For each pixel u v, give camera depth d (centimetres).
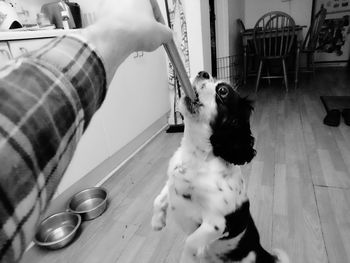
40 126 20
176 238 141
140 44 33
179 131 279
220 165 99
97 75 26
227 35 374
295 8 507
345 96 334
